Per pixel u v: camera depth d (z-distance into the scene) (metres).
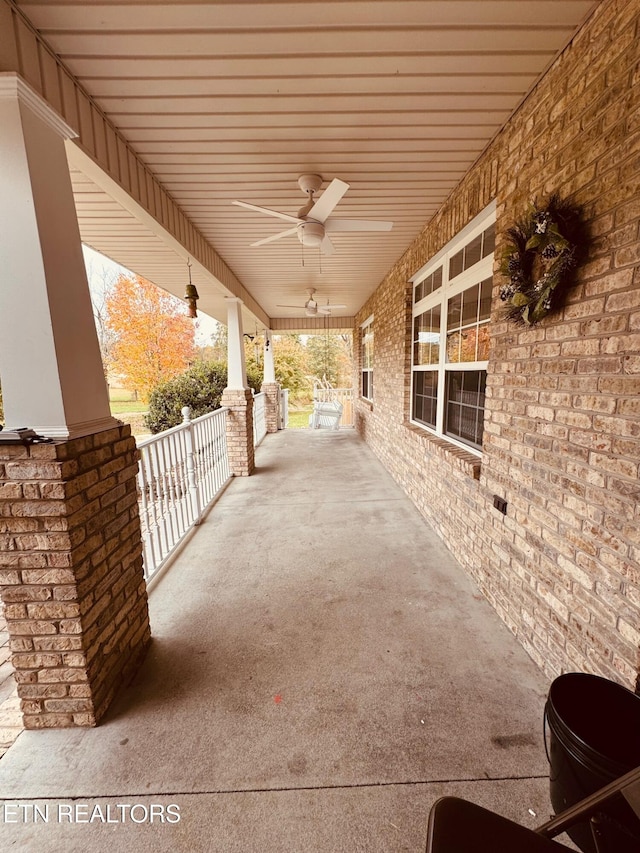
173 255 3.80
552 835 0.94
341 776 1.35
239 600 2.42
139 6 1.34
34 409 1.40
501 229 2.14
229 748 1.46
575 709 1.35
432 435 3.76
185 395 7.79
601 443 1.44
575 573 1.59
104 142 1.91
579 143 1.52
